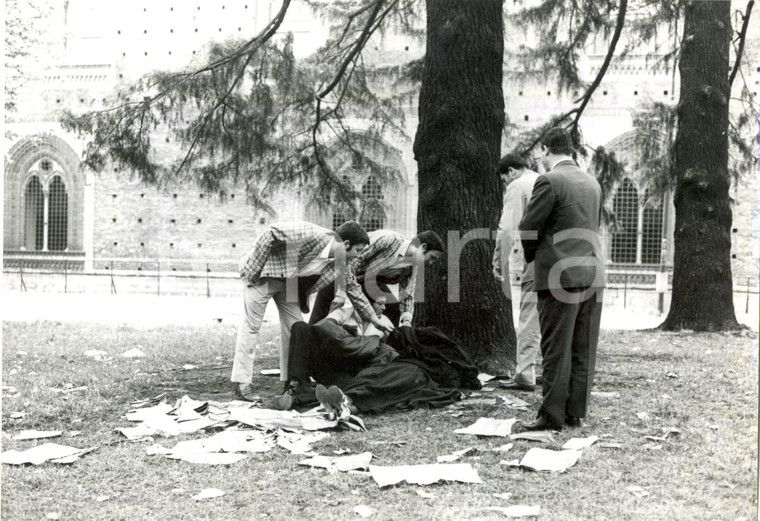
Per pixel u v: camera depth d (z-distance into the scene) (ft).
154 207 66.49
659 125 38.58
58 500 11.16
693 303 34.53
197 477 12.18
